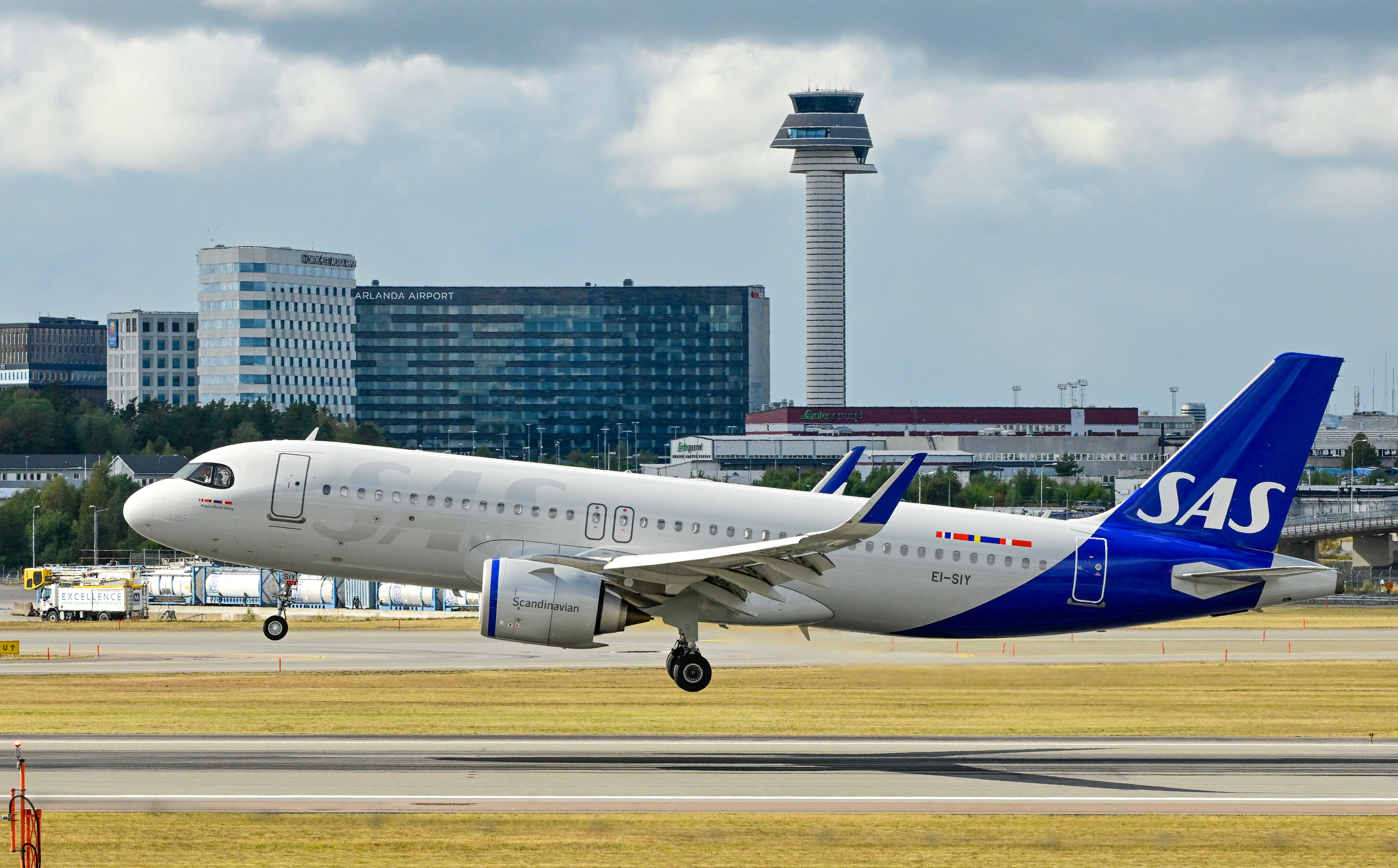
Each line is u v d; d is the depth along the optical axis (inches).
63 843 4084.6
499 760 5447.8
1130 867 4015.8
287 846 4077.3
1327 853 4185.5
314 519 6373.0
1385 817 4638.3
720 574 5866.1
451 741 5925.2
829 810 4633.4
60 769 5147.6
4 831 4197.8
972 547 6520.7
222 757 5428.2
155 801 4611.2
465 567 6387.8
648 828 4333.2
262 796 4709.6
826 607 6476.4
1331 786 5172.2
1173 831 4419.3
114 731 6102.4
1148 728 6648.6
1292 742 6225.4
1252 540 6638.8
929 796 4884.4
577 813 4517.7
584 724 6525.6
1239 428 6648.6
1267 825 4517.7
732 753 5748.0
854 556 6456.7
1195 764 5644.7
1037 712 7239.2
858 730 6471.5
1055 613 6569.9
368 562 6432.1
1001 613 6555.1
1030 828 4424.2
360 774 5103.3
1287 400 6633.9
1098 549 6565.0
